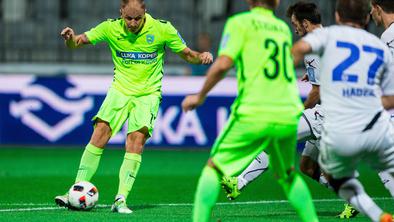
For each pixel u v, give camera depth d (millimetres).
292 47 16703
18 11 54156
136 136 23109
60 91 44188
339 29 17125
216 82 16125
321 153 17281
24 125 44438
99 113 23484
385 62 17266
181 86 43656
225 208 24312
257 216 22297
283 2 52938
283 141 16812
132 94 23297
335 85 16844
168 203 25750
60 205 23094
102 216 21625
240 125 16484
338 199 26812
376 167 17766
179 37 23406
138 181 32375
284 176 16953
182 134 43812
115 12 55812
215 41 51812
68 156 40938
